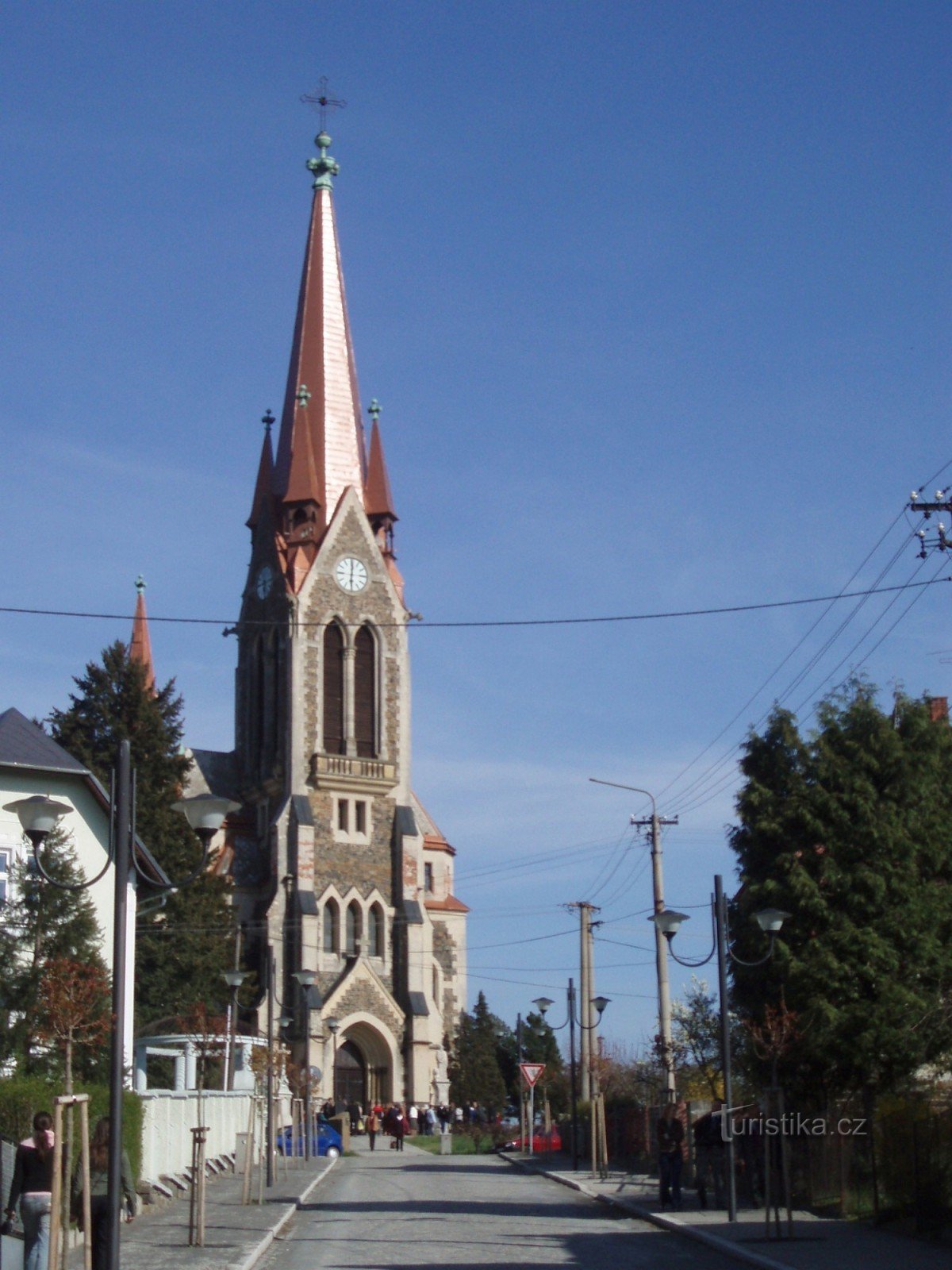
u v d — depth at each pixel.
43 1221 22.67
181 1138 45.66
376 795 105.56
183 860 81.06
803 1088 40.34
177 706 86.62
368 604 107.94
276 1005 97.88
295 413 109.56
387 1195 45.53
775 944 39.59
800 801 40.69
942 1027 38.75
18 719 49.16
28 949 40.72
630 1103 63.72
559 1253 29.81
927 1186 31.61
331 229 114.12
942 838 40.72
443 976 113.94
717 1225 34.09
